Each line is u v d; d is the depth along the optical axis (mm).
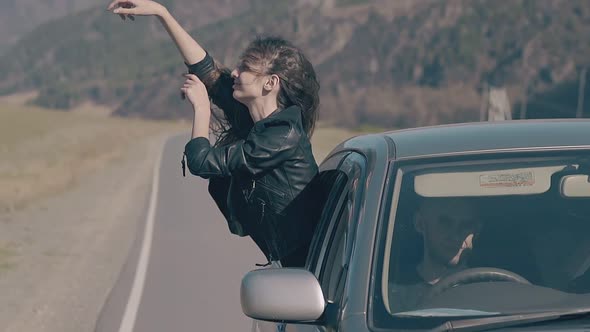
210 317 10305
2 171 40625
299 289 3570
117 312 10852
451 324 3391
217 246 15750
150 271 13500
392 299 3541
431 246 3789
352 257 3674
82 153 56438
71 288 12719
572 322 3424
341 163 4656
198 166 4316
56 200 26938
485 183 3959
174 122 151500
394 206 3828
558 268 3752
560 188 3969
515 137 4176
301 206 4312
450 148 4094
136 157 49562
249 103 4652
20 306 11711
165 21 5020
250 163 4230
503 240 3846
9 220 21719
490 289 3633
